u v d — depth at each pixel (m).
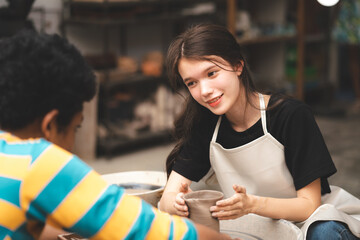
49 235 1.29
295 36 5.30
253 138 1.50
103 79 4.00
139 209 0.94
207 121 1.58
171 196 1.47
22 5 2.89
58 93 0.94
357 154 4.14
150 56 4.41
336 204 1.55
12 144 0.95
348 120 5.42
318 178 1.43
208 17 4.67
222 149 1.53
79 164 0.93
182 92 4.45
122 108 4.25
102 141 4.09
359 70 6.01
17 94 0.92
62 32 4.13
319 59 5.95
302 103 1.48
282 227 1.33
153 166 3.85
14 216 0.91
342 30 5.66
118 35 4.59
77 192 0.91
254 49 5.71
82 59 0.99
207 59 1.35
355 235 1.37
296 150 1.43
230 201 1.26
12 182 0.91
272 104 1.48
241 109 1.49
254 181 1.53
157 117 4.43
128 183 1.71
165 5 4.23
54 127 0.97
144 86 4.60
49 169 0.90
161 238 0.94
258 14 5.54
